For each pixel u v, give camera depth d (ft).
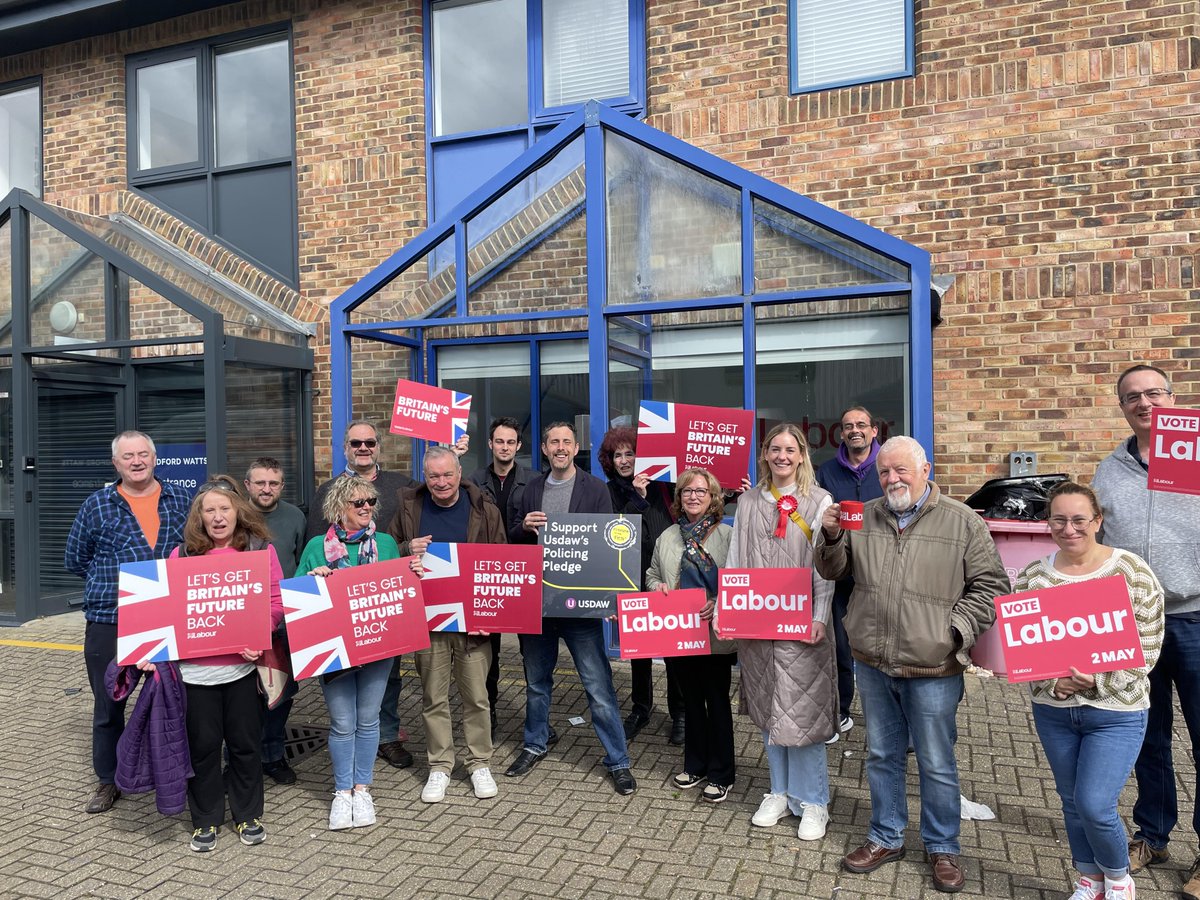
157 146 30.32
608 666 14.38
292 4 27.76
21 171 32.27
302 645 12.64
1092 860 10.25
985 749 15.16
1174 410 10.25
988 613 10.64
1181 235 19.39
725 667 13.43
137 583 12.06
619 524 14.01
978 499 16.60
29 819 13.56
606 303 20.33
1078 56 20.16
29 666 21.42
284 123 28.45
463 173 26.61
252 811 12.67
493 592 13.91
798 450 12.67
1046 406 20.26
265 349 25.26
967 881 11.10
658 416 16.40
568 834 12.60
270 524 15.62
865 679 11.53
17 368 25.54
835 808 13.28
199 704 12.36
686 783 14.01
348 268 27.22
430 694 14.08
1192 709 10.66
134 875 11.76
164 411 25.93
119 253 24.86
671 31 23.71
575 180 20.90
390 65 26.73
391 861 11.96
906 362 19.20
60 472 26.37
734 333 20.51
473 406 25.54
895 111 21.61
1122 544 10.91
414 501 14.67
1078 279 20.03
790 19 23.09
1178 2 19.51
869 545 11.30
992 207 20.80
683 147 19.49
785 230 19.16
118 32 30.07
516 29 26.30
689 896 10.90
